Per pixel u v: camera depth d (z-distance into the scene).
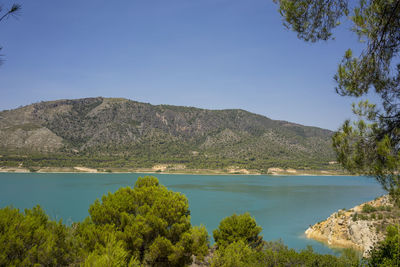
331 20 8.22
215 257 18.59
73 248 8.66
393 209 35.81
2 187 151.88
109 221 15.62
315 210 87.62
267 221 67.31
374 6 7.26
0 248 6.96
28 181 182.50
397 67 7.73
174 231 16.67
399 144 7.03
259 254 15.66
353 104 7.83
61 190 143.12
